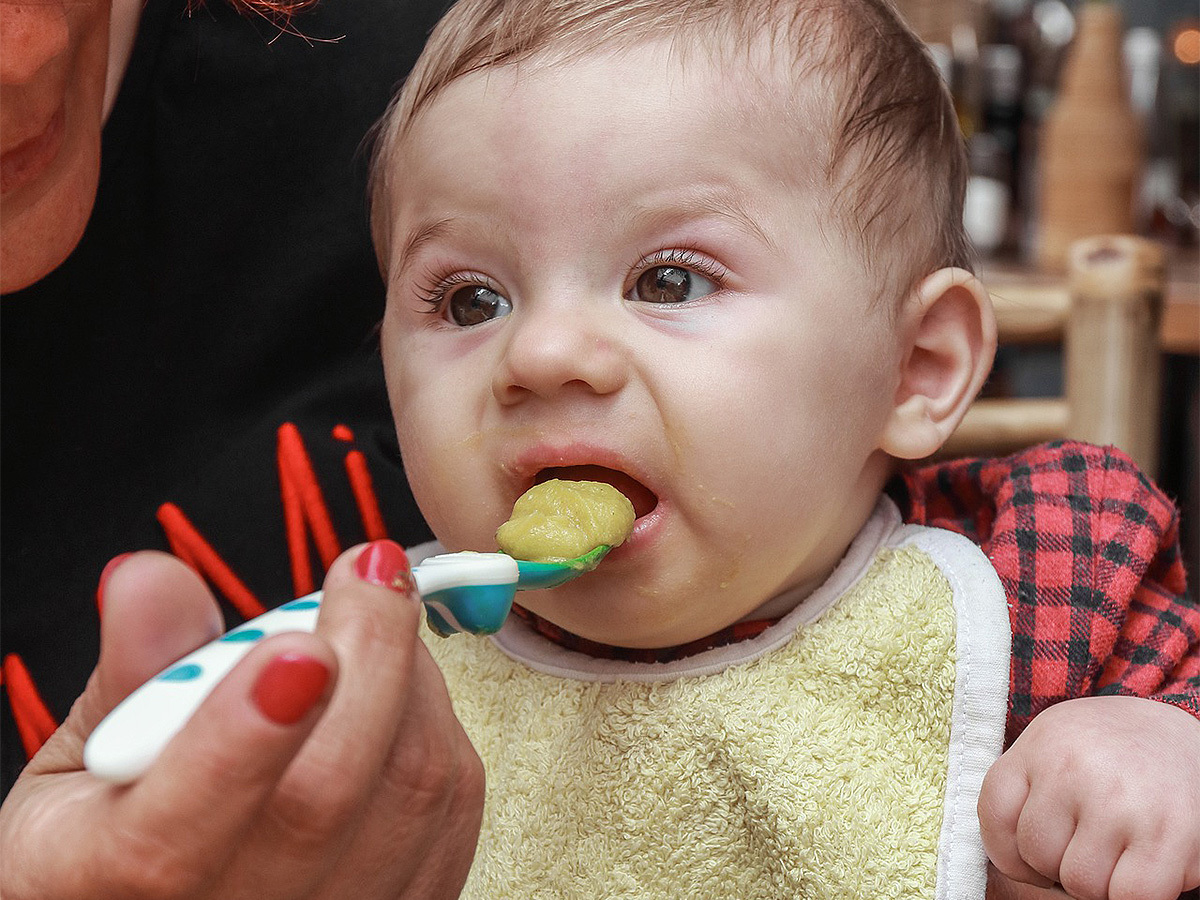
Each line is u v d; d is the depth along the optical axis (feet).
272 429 3.26
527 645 2.73
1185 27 8.11
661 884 2.48
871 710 2.46
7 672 3.20
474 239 2.35
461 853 1.90
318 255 3.37
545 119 2.28
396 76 3.47
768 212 2.31
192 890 1.43
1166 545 2.74
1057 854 2.13
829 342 2.35
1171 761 2.13
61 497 3.30
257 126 3.38
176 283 3.36
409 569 1.60
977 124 7.27
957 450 4.23
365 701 1.49
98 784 1.59
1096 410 4.17
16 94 2.22
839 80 2.44
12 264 2.46
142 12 3.22
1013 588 2.55
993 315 2.67
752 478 2.26
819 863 2.35
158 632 1.59
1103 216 6.52
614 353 2.21
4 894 1.57
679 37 2.34
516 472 2.26
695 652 2.61
